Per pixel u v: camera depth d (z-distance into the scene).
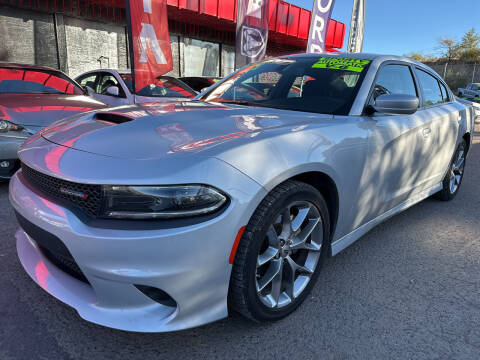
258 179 1.56
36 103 3.99
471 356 1.71
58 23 9.98
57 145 1.75
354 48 11.30
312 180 1.99
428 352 1.73
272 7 13.68
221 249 1.49
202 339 1.75
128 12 5.66
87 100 4.59
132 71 5.92
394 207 2.87
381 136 2.34
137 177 1.40
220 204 1.47
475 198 4.24
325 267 2.50
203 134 1.71
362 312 2.01
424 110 3.08
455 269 2.54
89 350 1.64
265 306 1.77
